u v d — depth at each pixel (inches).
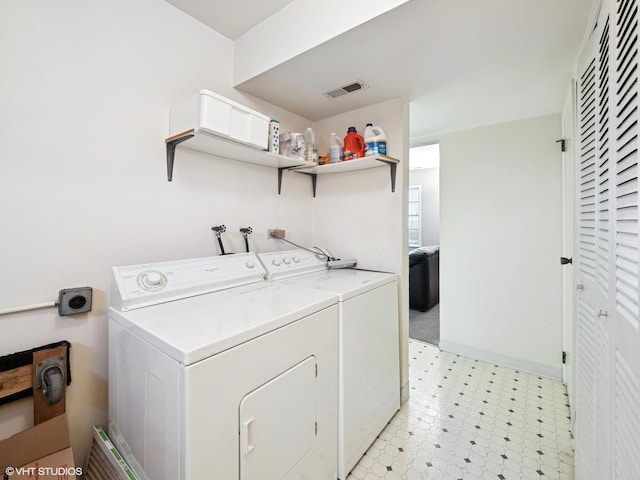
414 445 66.3
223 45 70.5
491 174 103.3
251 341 39.3
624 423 29.9
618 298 32.5
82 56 49.6
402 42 56.2
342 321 57.1
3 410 43.6
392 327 76.5
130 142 55.4
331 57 60.7
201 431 33.5
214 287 58.8
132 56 55.3
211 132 54.4
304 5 58.7
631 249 29.2
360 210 89.4
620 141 31.9
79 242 49.8
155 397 37.4
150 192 58.2
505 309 102.2
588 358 45.2
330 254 94.8
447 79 70.6
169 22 60.7
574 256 57.4
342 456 56.8
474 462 61.3
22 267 44.5
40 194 45.9
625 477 29.0
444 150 112.5
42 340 46.6
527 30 52.9
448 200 112.0
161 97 59.5
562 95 79.5
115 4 53.2
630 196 29.6
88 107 50.3
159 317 43.6
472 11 48.0
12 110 43.2
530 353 98.0
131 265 52.5
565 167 85.7
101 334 52.4
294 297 54.4
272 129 69.4
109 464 45.3
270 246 84.1
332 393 54.9
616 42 33.3
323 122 96.3
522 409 78.5
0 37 42.1
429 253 170.1
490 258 104.4
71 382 49.3
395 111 81.9
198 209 66.3
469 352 109.9
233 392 37.1
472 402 82.0
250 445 39.0
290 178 90.6
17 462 41.6
